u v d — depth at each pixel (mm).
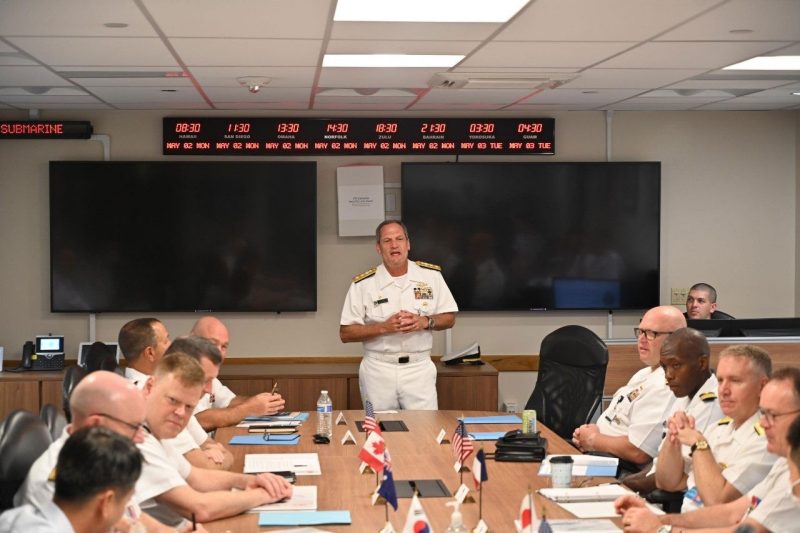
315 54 5320
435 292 6309
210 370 4000
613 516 3184
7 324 7660
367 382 6207
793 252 8195
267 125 7660
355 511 3354
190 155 7664
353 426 5117
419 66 5742
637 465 4461
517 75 6086
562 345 5590
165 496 3213
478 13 4336
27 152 7641
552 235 7930
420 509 2688
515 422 5148
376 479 3742
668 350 4031
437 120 7762
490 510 3326
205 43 4996
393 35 4809
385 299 6234
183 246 7688
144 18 4402
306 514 3281
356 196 7820
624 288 7980
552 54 5359
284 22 4496
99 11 4262
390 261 6238
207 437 4312
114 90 6637
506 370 7992
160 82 6293
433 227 7852
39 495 2744
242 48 5133
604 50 5242
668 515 3191
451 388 7273
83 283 7625
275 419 5191
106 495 2252
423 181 7828
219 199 7703
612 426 4680
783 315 8141
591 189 7934
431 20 4465
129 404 2779
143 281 7672
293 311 7801
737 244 8156
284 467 4020
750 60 5617
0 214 7629
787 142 8148
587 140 8008
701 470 3377
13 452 3197
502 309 7922
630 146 8039
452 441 4594
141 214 7648
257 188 7723
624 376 5809
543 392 5559
